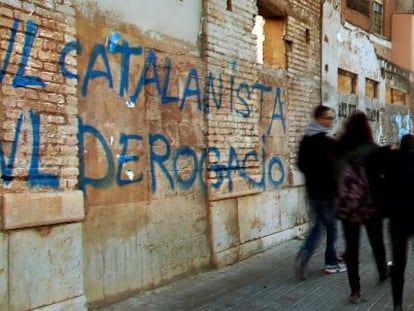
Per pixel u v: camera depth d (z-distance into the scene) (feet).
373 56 50.11
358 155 18.39
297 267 21.90
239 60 25.75
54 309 16.02
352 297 18.62
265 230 27.96
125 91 19.19
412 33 61.21
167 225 21.08
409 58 61.52
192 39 22.72
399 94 59.98
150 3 20.35
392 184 17.15
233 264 24.63
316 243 21.58
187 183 22.24
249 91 26.58
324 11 36.22
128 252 19.21
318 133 20.67
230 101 24.99
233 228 25.05
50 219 15.83
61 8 16.48
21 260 15.12
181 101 21.93
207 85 23.32
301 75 32.71
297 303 18.66
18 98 15.17
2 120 14.75
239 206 25.64
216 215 23.77
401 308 17.40
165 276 20.94
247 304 18.57
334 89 38.73
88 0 17.63
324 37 36.29
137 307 18.22
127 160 19.22
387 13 60.75
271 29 31.09
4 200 14.60
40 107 15.81
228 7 25.04
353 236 18.60
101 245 18.12
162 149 20.90
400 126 59.21
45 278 15.81
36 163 15.70
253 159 26.91
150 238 20.22
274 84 29.35
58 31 16.38
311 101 34.24
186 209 22.13
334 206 20.12
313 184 20.88
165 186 21.03
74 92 16.90
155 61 20.57
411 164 16.96
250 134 26.66
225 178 24.45
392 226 17.31
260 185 27.61
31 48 15.53
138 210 19.67
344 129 19.22
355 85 45.57
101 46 18.19
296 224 31.40
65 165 16.61
